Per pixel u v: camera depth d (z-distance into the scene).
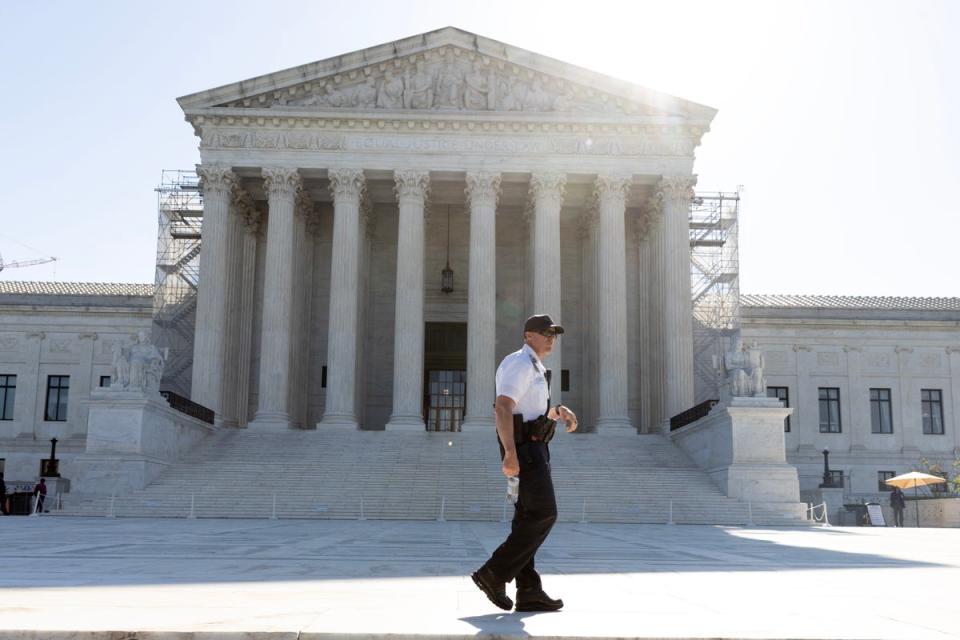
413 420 57.56
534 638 6.65
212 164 60.03
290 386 63.06
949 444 78.50
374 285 70.25
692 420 53.88
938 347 79.81
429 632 6.77
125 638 6.72
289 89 61.22
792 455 77.31
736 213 70.56
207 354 57.94
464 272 71.38
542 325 8.89
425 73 61.91
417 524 35.88
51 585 10.38
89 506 42.22
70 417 76.38
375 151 60.69
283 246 59.72
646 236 68.56
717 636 6.73
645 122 61.03
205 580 11.38
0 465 75.75
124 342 77.56
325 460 49.94
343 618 7.55
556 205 60.56
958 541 27.73
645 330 67.75
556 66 61.03
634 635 6.74
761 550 21.56
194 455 51.03
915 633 7.04
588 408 67.06
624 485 46.22
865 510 51.47
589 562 16.08
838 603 9.27
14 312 77.88
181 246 71.31
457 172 60.84
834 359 79.31
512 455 8.33
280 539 23.17
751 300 84.69
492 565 8.30
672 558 17.67
